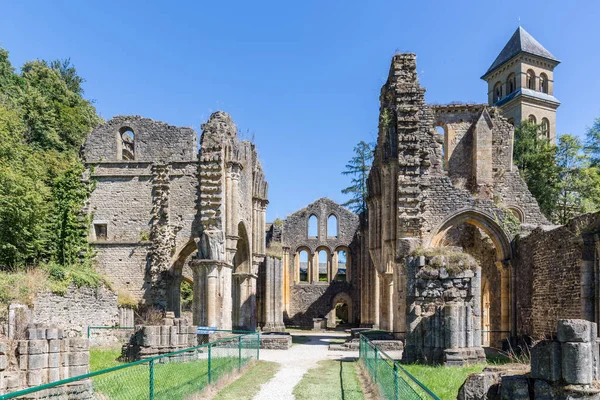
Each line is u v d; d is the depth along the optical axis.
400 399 8.32
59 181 29.23
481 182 33.97
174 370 13.76
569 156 44.69
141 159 29.75
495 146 34.97
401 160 26.02
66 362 12.27
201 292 27.12
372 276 38.38
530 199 34.25
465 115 35.75
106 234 29.47
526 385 8.97
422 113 26.52
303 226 51.31
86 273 25.42
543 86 69.19
